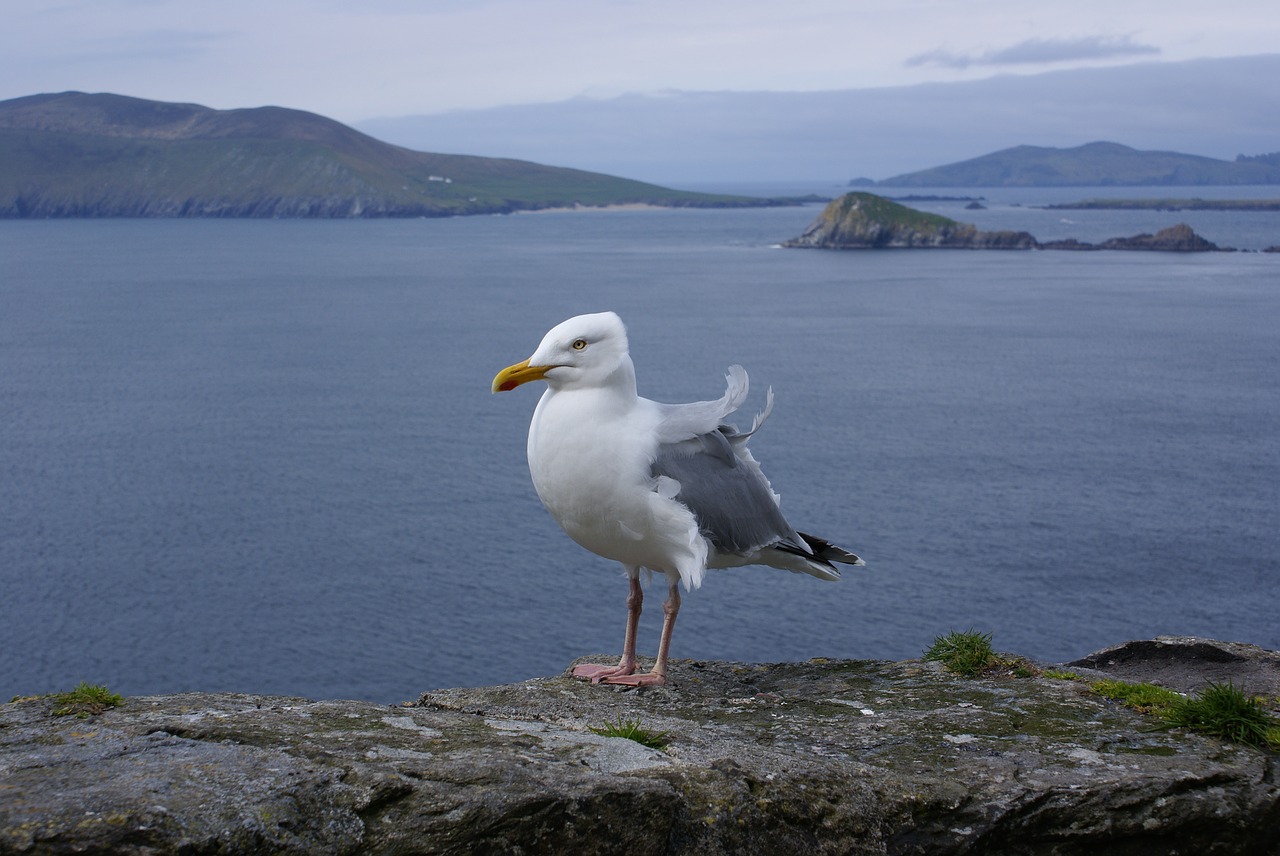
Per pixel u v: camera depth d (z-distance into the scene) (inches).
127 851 145.1
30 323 5531.5
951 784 205.3
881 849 194.5
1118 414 3277.6
